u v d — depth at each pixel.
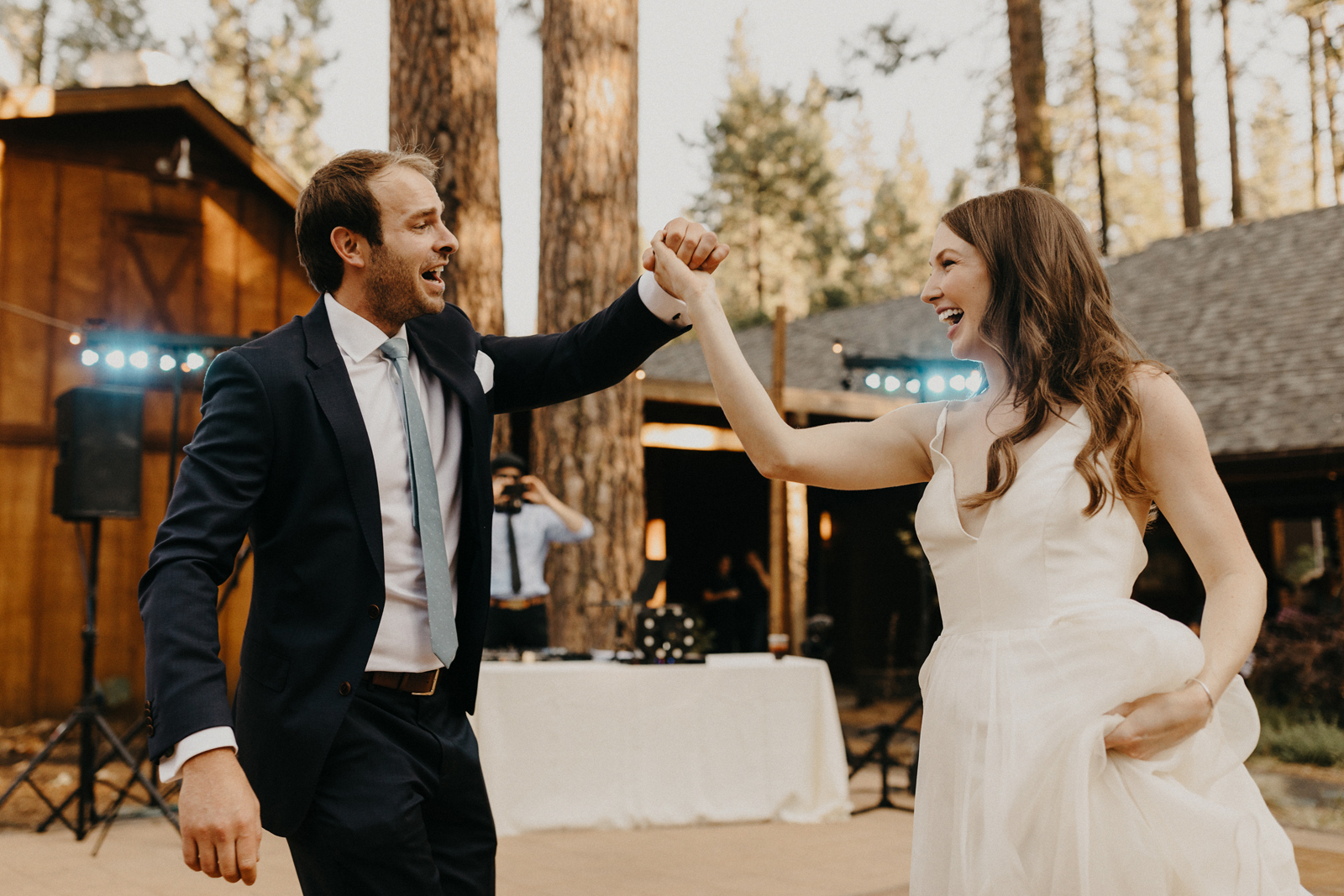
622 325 1.86
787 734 5.06
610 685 4.79
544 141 6.81
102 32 23.83
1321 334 11.01
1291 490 10.58
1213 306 12.36
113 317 8.34
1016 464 1.42
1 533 7.95
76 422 4.98
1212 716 1.37
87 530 8.16
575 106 6.68
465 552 1.76
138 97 8.16
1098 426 1.38
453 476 1.77
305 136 25.80
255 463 1.57
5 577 7.93
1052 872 1.30
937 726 1.45
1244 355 11.24
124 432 5.09
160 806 4.70
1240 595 1.34
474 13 6.74
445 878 1.70
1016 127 11.27
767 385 13.90
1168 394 1.40
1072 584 1.39
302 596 1.59
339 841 1.54
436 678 1.71
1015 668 1.38
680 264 1.70
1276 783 6.55
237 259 8.74
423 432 1.70
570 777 4.71
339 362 1.67
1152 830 1.28
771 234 30.92
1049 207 1.53
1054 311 1.48
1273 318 11.62
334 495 1.60
